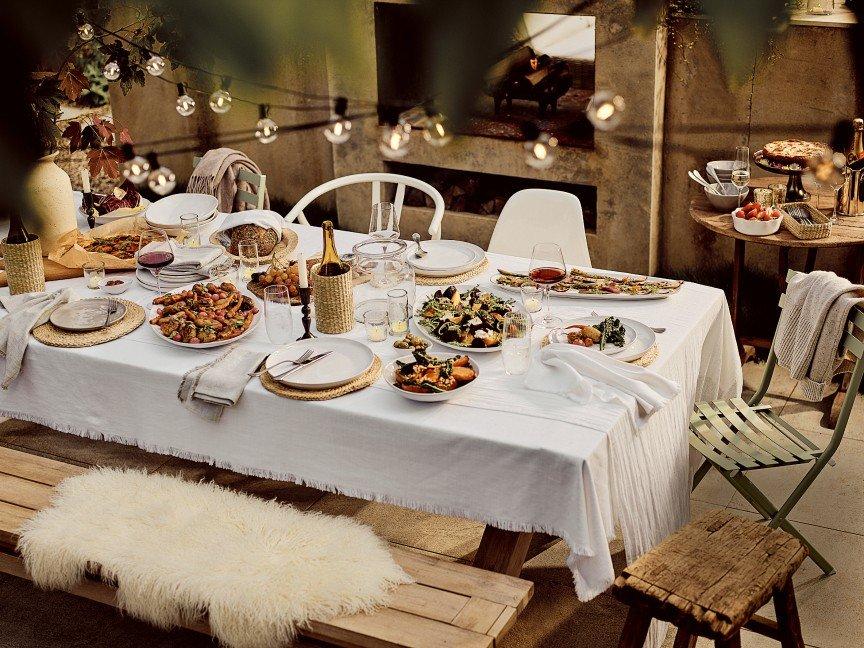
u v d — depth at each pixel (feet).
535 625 9.35
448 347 8.97
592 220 16.87
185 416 8.73
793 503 9.84
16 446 12.48
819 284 9.76
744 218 12.80
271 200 19.40
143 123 17.97
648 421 8.39
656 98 14.75
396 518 11.05
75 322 9.50
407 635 7.07
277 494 11.50
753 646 9.07
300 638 7.60
